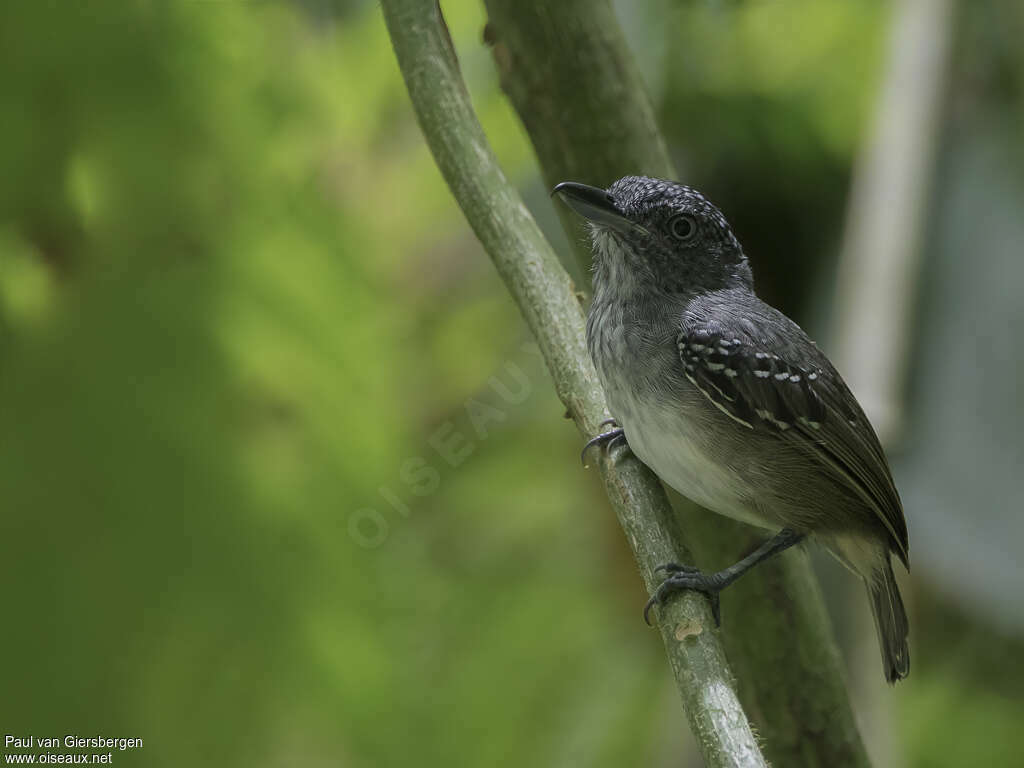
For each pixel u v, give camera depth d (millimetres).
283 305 6230
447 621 8289
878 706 7672
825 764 6945
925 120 8383
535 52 6312
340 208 6770
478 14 8172
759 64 9211
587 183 6770
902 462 8633
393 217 7508
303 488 6047
